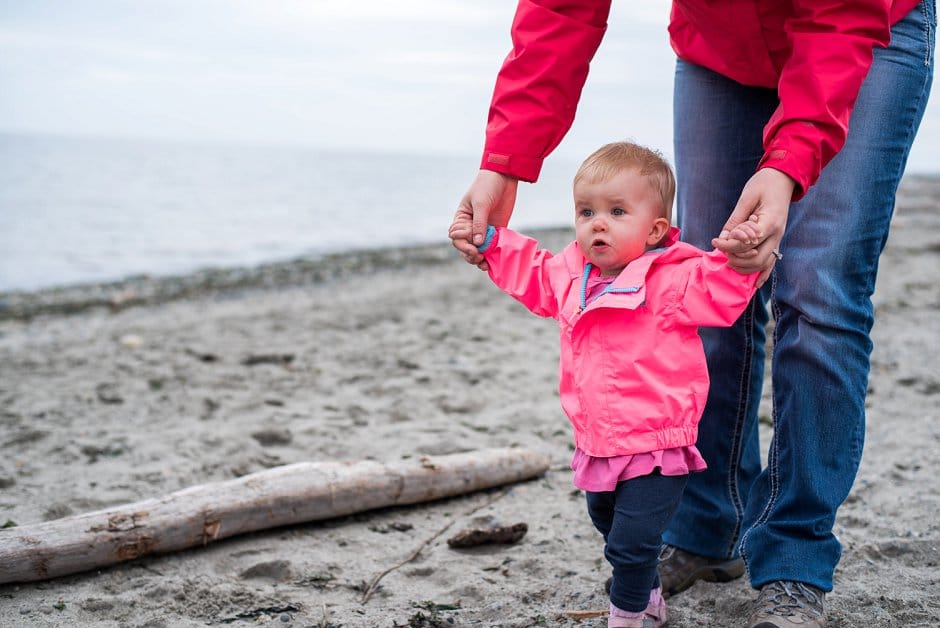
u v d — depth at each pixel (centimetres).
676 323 216
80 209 2834
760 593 229
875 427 457
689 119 262
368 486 351
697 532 273
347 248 1942
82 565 296
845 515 340
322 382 596
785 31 222
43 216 2581
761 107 254
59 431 483
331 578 301
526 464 396
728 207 260
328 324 827
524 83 243
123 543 302
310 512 340
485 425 482
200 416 517
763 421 473
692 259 217
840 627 243
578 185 227
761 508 238
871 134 222
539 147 247
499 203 251
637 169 222
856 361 226
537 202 4012
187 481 400
